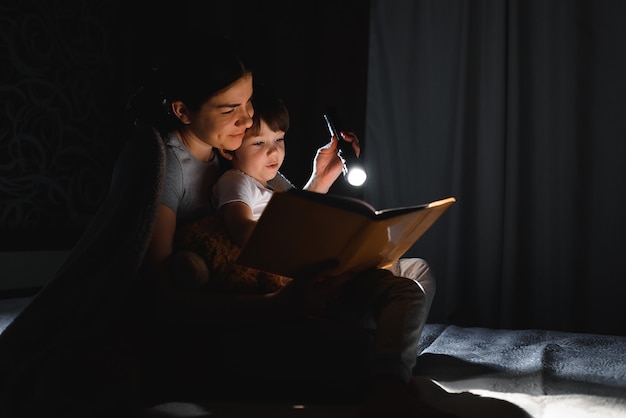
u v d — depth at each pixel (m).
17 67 2.83
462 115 2.76
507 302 2.69
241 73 1.30
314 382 1.18
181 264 1.20
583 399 1.19
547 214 2.66
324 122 2.96
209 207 1.39
